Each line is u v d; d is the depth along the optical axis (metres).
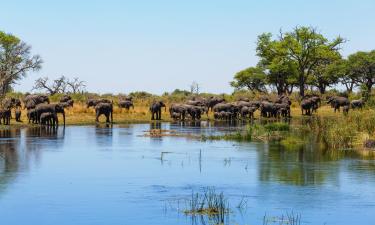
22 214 17.39
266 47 110.88
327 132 36.09
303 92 106.44
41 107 48.62
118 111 62.53
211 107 71.06
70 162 27.03
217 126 51.28
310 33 104.56
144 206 18.28
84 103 76.38
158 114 64.25
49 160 27.64
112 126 50.75
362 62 114.94
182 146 33.78
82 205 18.44
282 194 19.92
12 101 59.84
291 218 16.84
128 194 19.97
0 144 34.19
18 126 47.69
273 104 65.50
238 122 57.59
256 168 25.12
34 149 31.81
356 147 32.62
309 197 19.45
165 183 21.88
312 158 28.11
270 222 16.48
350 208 18.00
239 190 20.62
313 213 17.42
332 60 112.62
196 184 21.72
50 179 22.67
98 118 57.38
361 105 67.94
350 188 20.84
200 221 16.59
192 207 17.97
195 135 41.06
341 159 27.78
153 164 26.47
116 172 24.25
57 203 18.72
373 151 30.80
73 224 16.36
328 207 18.12
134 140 37.44
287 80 110.06
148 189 20.77
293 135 40.12
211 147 33.28
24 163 26.61
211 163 26.69
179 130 46.12
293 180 22.36
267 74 119.31
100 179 22.61
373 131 35.41
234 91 119.75
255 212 17.53
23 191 20.44
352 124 37.03
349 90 118.25
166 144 34.91
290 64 105.75
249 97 87.81
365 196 19.58
